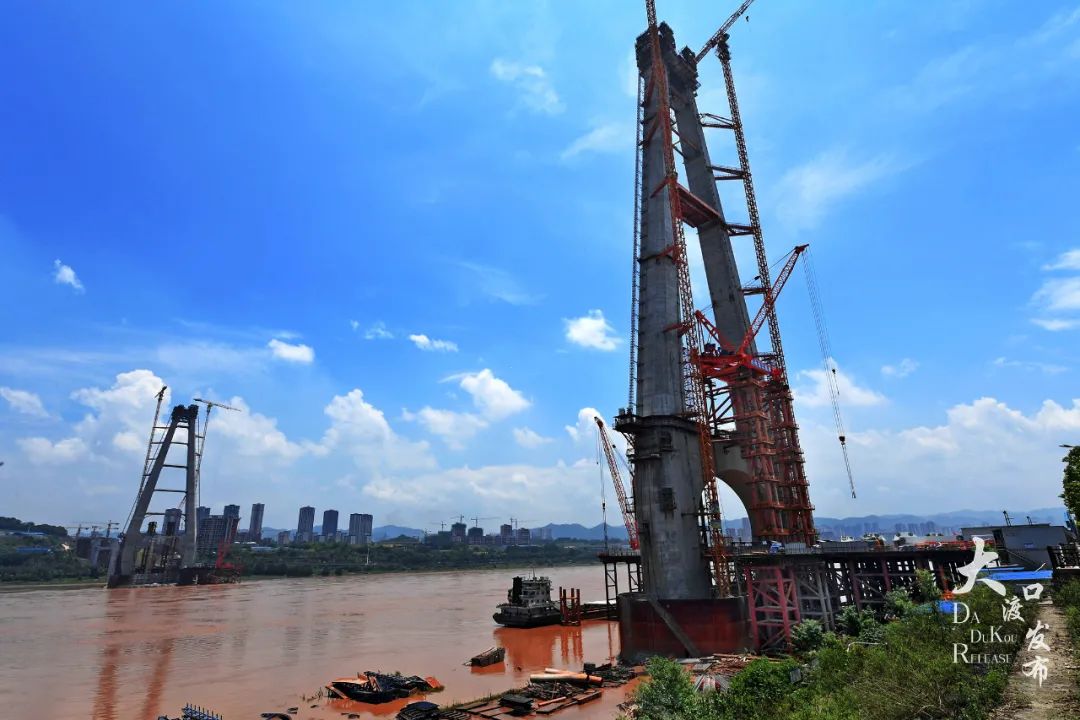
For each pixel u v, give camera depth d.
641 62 107.88
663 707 33.06
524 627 107.50
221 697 61.12
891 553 67.69
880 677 27.39
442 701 57.69
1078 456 51.34
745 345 96.81
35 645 97.00
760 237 113.81
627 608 74.44
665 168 95.56
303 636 104.19
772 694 33.38
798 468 95.00
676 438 80.56
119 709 57.44
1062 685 25.02
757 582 72.12
